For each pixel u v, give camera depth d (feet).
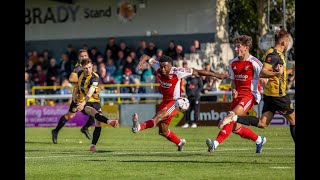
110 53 151.43
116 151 74.08
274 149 73.41
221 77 63.98
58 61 173.37
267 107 63.62
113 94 130.41
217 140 61.93
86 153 71.67
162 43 165.17
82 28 172.35
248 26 148.77
